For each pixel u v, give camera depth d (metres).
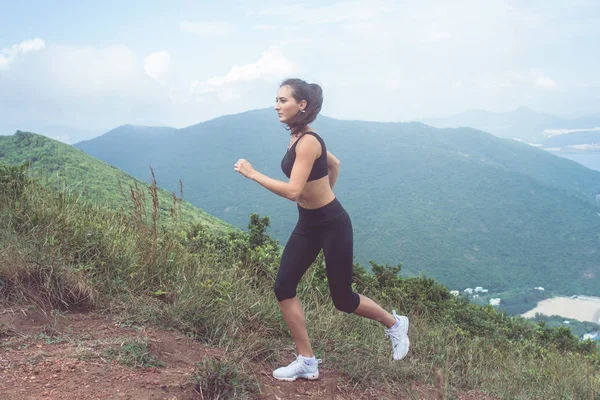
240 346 3.14
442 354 4.47
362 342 4.06
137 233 4.28
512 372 4.59
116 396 2.23
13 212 4.05
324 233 2.92
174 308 3.44
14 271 3.20
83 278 3.40
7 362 2.39
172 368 2.68
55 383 2.26
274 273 5.17
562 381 4.53
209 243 5.66
